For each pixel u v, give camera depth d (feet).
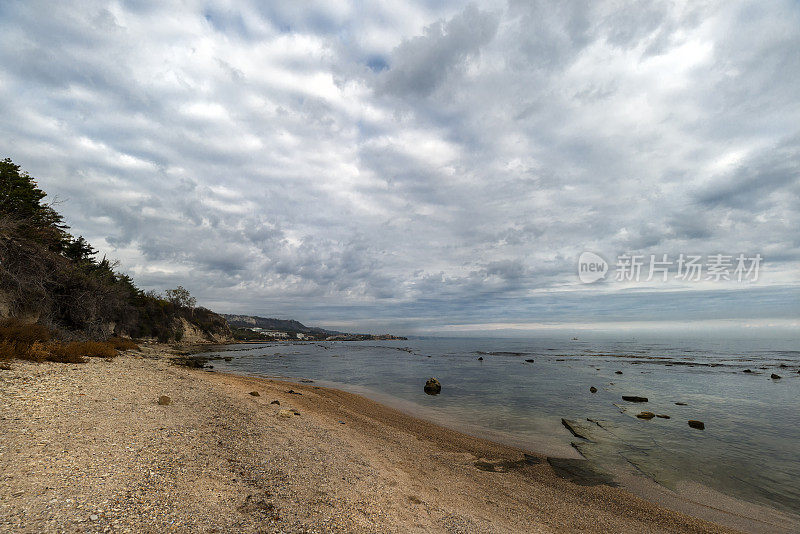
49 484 14.39
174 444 22.21
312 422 39.32
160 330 249.96
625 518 24.72
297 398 55.62
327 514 17.02
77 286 93.76
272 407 42.93
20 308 70.59
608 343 376.89
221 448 23.52
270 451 25.12
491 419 54.44
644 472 34.19
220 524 14.08
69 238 106.93
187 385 45.75
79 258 153.48
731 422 53.52
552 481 31.22
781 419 55.67
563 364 152.76
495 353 236.43
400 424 48.32
